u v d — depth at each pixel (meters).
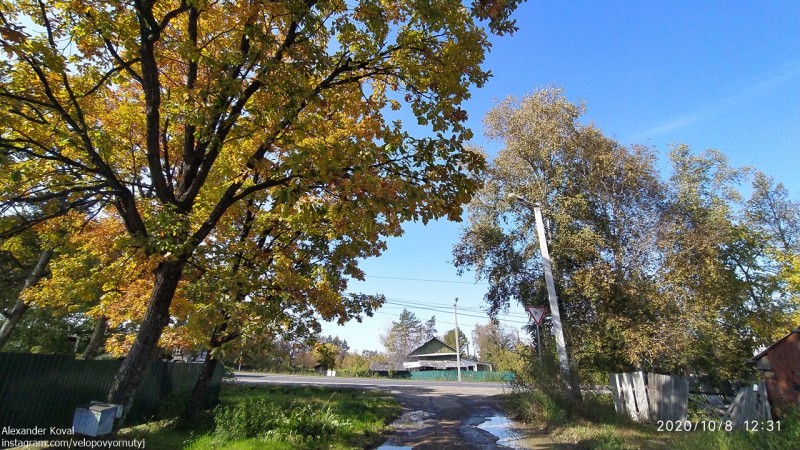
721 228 16.02
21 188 8.14
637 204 15.43
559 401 10.86
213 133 7.20
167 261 7.19
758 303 23.25
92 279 10.14
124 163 9.91
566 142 16.20
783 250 26.56
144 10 6.48
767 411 8.96
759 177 29.33
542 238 13.20
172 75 9.01
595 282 13.68
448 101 8.09
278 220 9.94
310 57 7.03
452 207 7.46
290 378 34.97
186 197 7.61
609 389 12.82
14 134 8.04
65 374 9.38
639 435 9.10
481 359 80.31
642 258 14.48
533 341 15.81
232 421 8.95
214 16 8.13
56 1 6.93
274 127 7.34
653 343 12.91
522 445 8.90
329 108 8.74
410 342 108.56
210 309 6.56
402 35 8.16
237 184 8.00
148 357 7.04
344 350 87.44
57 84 7.85
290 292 9.24
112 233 10.91
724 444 7.12
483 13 7.42
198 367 14.96
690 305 14.05
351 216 7.02
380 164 7.19
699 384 16.27
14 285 20.73
